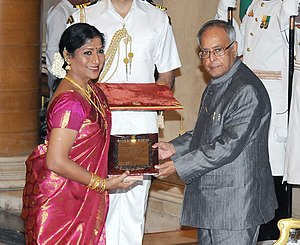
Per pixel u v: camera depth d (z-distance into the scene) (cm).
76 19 535
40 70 747
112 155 461
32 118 738
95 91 463
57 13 788
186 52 767
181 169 453
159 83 519
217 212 454
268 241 593
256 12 643
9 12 711
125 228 546
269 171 466
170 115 776
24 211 461
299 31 622
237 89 449
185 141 486
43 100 923
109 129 461
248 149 452
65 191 450
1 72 718
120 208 544
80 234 454
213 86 462
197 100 764
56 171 441
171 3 771
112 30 532
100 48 449
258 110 446
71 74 450
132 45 534
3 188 725
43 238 451
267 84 632
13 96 723
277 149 633
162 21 541
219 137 450
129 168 461
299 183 613
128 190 541
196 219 461
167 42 545
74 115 437
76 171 441
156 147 465
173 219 736
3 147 729
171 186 739
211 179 456
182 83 772
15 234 676
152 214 752
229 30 454
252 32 642
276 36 630
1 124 725
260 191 456
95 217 457
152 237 670
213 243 461
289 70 613
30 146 739
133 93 499
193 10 759
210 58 453
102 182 451
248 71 459
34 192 452
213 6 751
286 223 400
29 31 723
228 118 449
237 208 452
